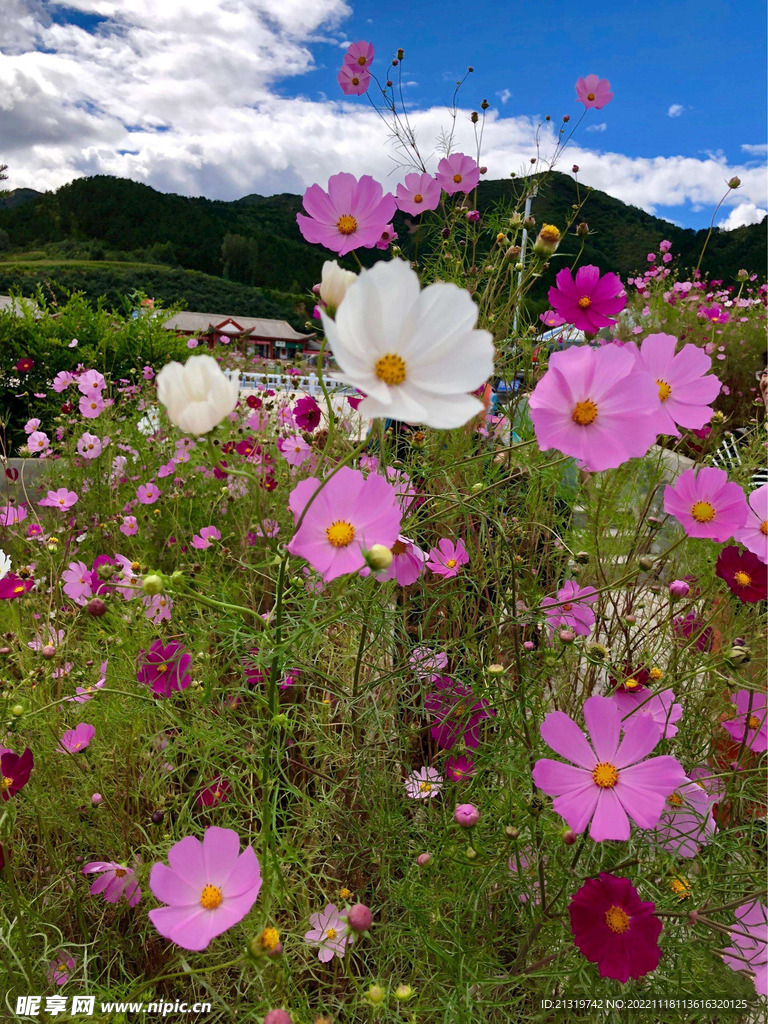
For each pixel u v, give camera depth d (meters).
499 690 1.27
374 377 0.68
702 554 1.80
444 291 0.67
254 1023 1.03
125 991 1.11
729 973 1.10
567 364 0.92
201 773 1.24
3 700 1.38
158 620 1.65
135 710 1.43
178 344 5.98
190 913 0.81
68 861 1.40
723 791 1.32
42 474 3.86
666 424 1.04
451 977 1.11
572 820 0.90
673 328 5.39
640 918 0.93
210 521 2.75
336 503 0.85
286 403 2.96
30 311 5.77
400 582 1.33
